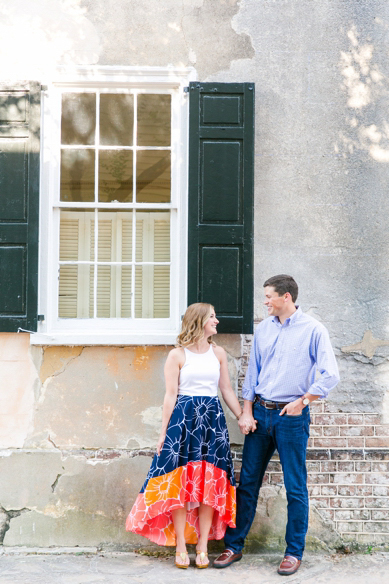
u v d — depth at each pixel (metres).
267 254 3.95
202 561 3.51
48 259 3.94
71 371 3.91
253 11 4.00
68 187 4.07
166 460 3.41
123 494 3.86
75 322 4.01
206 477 3.41
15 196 3.87
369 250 3.96
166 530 3.61
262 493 3.85
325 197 3.97
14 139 3.89
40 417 3.89
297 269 3.95
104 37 3.98
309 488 3.86
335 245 3.96
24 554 3.72
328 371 3.33
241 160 3.90
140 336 3.88
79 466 3.86
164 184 4.07
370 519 3.85
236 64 3.98
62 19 3.98
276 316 3.61
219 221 3.87
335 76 4.00
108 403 3.91
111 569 3.51
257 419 3.56
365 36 4.01
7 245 3.86
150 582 3.32
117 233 4.11
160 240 4.10
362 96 4.00
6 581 3.31
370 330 3.94
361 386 3.92
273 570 3.53
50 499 3.85
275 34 4.00
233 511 3.51
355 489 3.86
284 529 3.83
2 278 3.85
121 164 4.10
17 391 3.89
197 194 3.87
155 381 3.91
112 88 4.05
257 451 3.57
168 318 4.05
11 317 3.84
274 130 3.98
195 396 3.49
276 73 4.00
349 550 3.81
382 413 3.91
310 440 3.90
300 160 3.98
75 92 4.07
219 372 3.61
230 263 3.86
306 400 3.37
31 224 3.86
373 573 3.50
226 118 3.89
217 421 3.49
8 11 3.97
